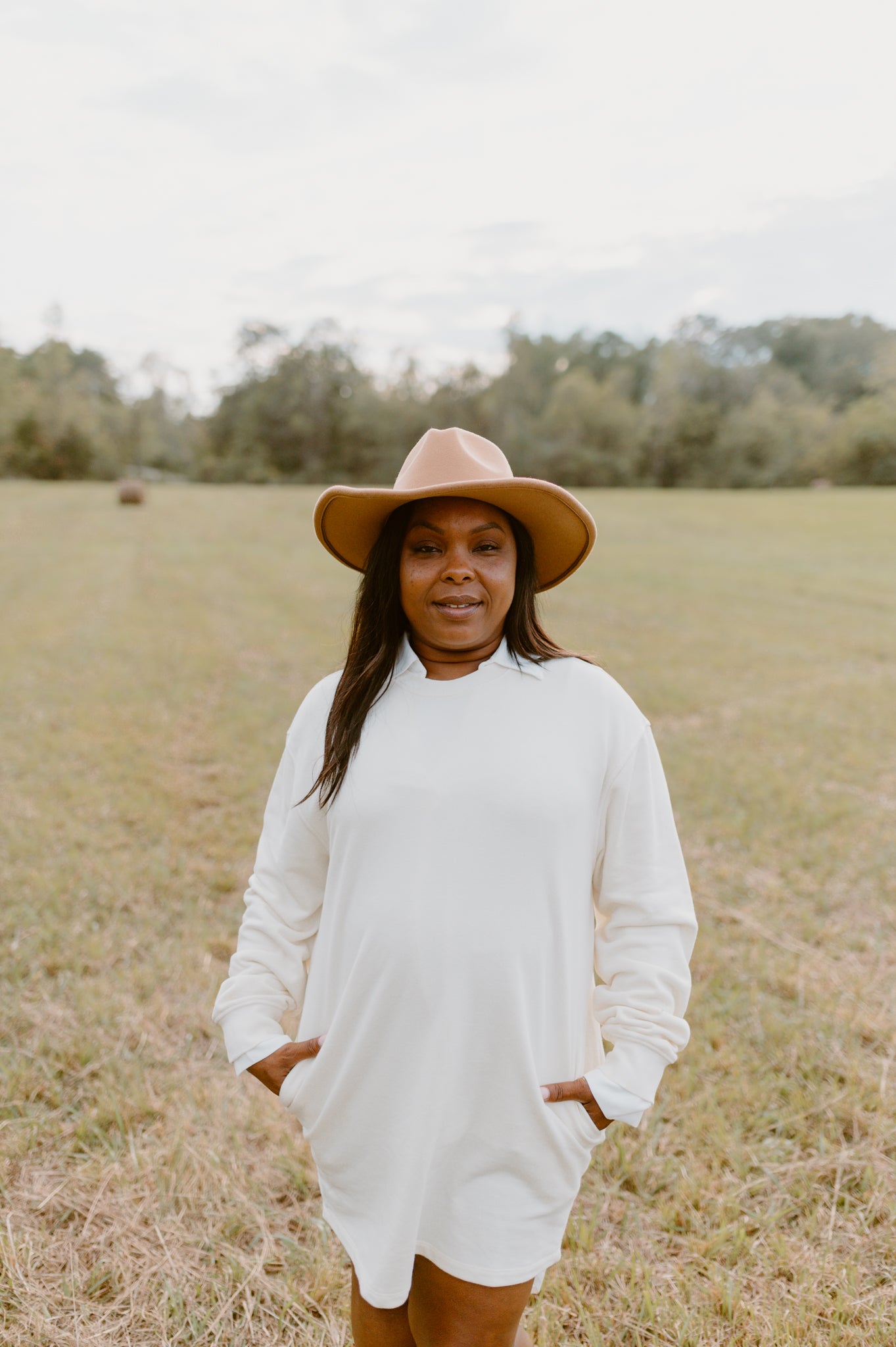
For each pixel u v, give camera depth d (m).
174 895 3.77
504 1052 1.13
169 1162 2.20
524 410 77.25
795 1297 1.84
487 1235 1.16
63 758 5.70
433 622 1.24
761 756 6.37
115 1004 2.87
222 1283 1.86
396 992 1.13
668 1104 2.46
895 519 28.81
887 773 6.05
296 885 1.36
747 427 71.31
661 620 12.77
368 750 1.22
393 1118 1.16
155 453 78.25
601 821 1.25
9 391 64.19
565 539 1.32
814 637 11.61
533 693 1.23
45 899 3.60
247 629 11.11
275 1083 1.27
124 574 15.95
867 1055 2.76
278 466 77.38
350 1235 1.24
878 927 3.73
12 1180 2.13
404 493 1.19
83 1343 1.72
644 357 91.94
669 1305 1.81
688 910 1.24
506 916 1.13
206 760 5.89
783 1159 2.27
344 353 78.75
